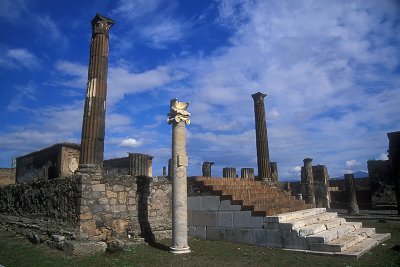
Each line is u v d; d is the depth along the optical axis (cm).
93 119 1120
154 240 1152
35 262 812
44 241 1040
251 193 1308
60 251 927
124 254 909
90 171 1067
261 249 1002
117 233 1091
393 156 2295
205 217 1224
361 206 3706
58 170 1859
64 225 1066
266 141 1784
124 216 1124
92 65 1177
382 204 3512
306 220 1105
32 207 1318
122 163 2228
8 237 1228
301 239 966
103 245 937
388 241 1115
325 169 3369
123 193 1140
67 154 1886
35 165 2116
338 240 980
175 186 1017
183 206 1000
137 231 1140
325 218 1260
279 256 896
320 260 834
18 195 1475
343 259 838
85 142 1098
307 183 2711
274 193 1498
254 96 1856
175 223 984
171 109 1086
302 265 790
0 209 1675
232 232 1140
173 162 1044
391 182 3516
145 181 1222
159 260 857
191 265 807
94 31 1210
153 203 1234
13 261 835
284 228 1012
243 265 806
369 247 965
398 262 788
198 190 1270
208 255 926
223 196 1182
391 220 1812
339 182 4162
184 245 966
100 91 1158
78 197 1025
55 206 1145
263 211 1068
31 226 1212
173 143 1062
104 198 1078
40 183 1284
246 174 2267
